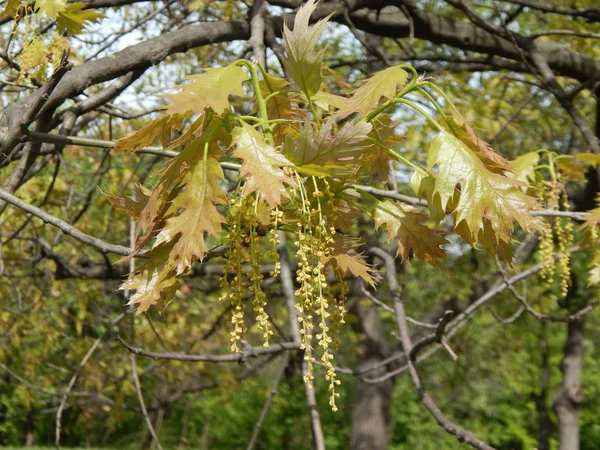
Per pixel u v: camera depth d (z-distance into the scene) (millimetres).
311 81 1850
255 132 1616
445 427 2713
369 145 2068
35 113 2170
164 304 1727
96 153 7641
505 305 9078
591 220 2824
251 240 1601
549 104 8250
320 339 1512
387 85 1798
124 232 7484
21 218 6641
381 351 9023
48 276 6918
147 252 1734
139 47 3562
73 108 3578
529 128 8539
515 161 3432
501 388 17484
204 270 6176
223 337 8836
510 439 18312
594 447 19203
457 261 8250
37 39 3213
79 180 7758
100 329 8875
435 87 1841
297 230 1840
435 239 1981
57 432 4328
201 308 7715
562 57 5707
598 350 18078
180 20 5227
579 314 3928
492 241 1798
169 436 18406
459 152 1746
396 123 2195
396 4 4910
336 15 5012
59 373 9000
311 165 1683
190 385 10852
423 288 10859
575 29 6250
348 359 13062
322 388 16562
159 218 1717
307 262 1571
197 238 1598
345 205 2074
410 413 18234
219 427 18359
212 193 1627
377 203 2010
